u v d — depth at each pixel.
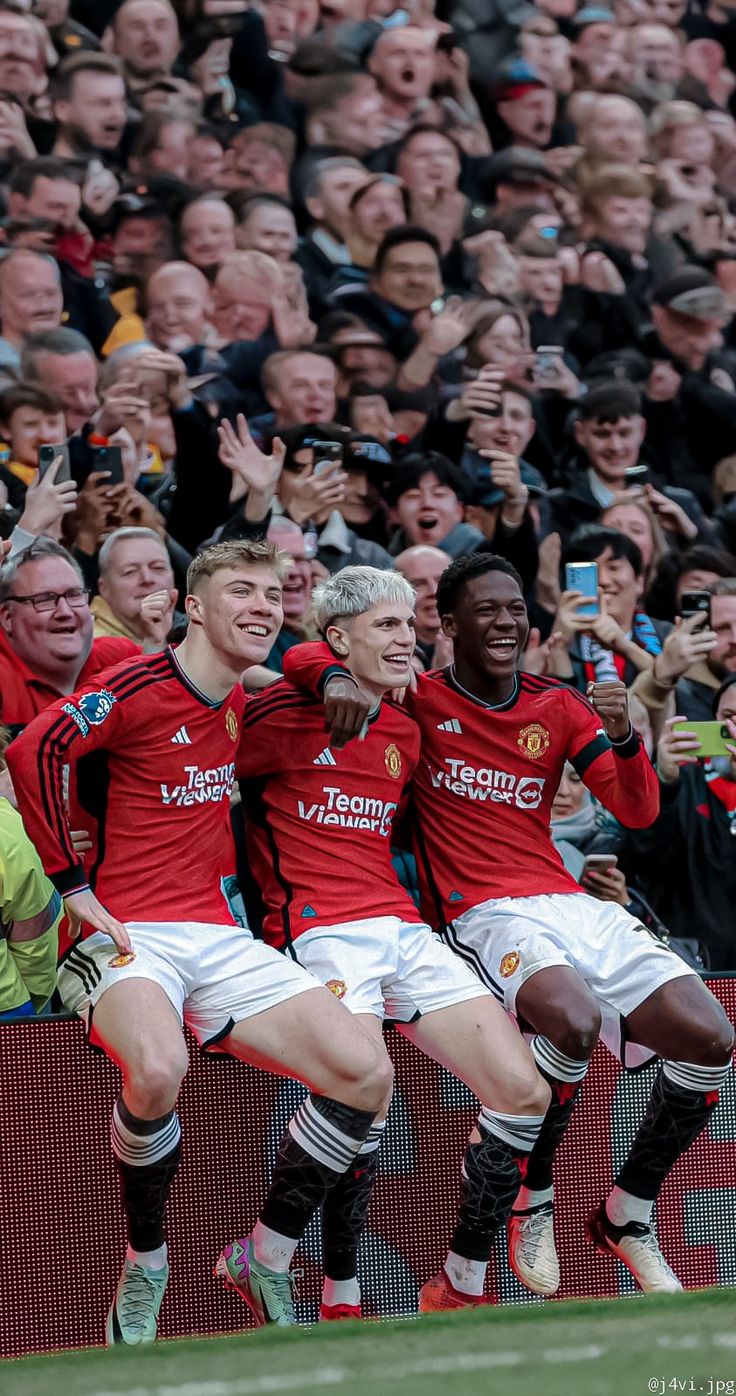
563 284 6.19
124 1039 2.80
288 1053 2.90
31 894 3.15
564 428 5.94
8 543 4.05
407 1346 2.25
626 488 5.86
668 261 6.54
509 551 5.52
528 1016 3.13
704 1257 3.54
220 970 2.99
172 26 5.59
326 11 5.94
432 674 3.41
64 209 5.25
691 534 5.91
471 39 6.23
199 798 3.05
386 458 5.41
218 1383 2.02
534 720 3.35
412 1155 3.30
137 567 4.54
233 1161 3.19
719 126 6.66
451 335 5.77
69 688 3.89
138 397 5.13
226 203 5.55
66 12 5.45
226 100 5.71
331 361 5.53
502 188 6.20
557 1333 2.31
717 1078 3.16
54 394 5.01
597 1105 3.46
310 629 4.94
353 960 3.06
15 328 5.08
